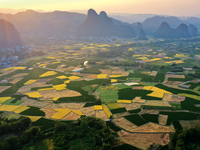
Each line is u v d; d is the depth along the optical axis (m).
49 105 136.88
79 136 93.81
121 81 186.38
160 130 100.50
